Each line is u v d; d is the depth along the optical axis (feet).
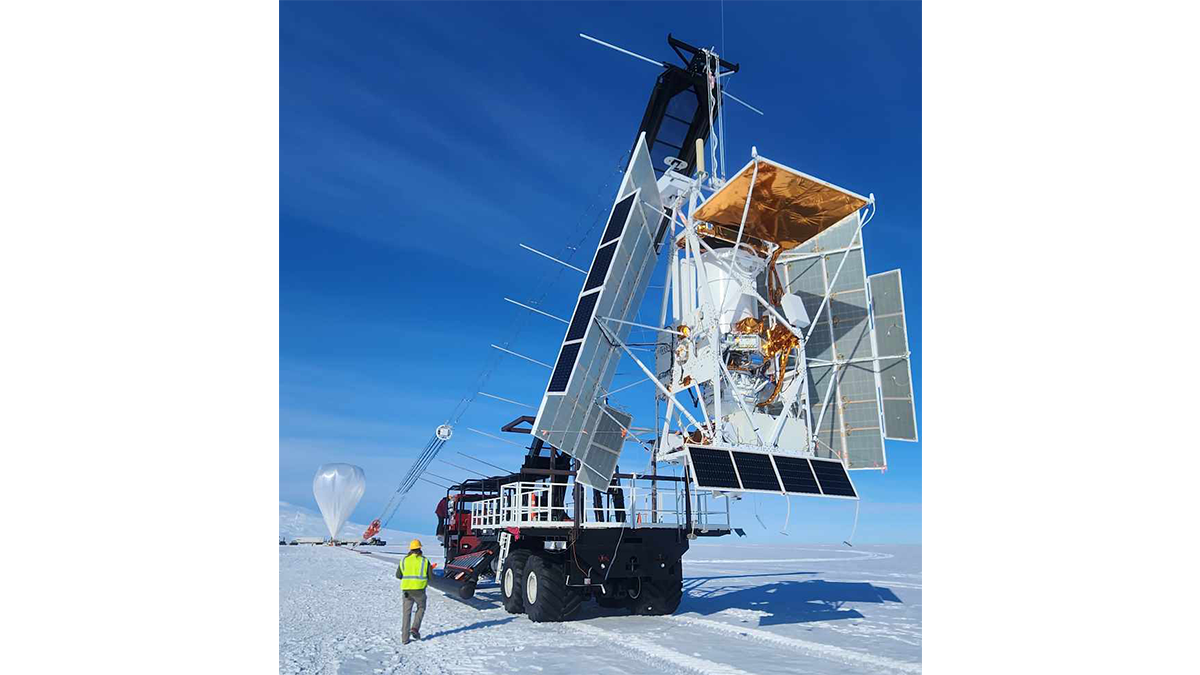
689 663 42.11
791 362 60.39
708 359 55.11
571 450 57.72
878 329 57.88
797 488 49.42
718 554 217.97
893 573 123.24
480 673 40.68
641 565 62.80
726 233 60.39
